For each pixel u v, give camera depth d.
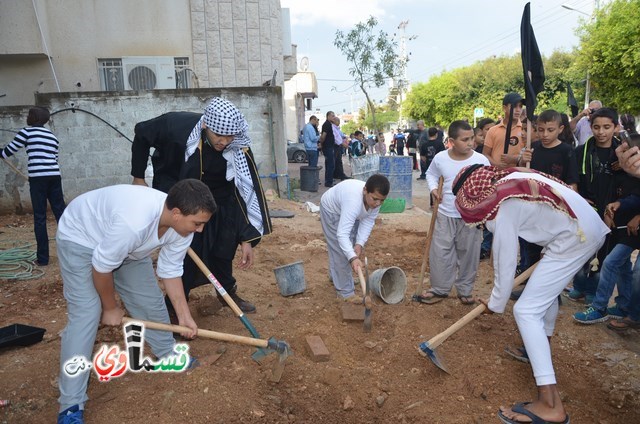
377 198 4.62
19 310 5.15
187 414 3.37
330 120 14.52
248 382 3.75
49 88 12.40
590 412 3.60
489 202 3.41
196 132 4.30
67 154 10.17
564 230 3.36
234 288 4.97
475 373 3.97
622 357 4.28
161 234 3.27
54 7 12.22
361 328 4.70
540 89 5.11
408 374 4.01
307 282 5.97
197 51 13.17
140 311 3.76
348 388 3.83
